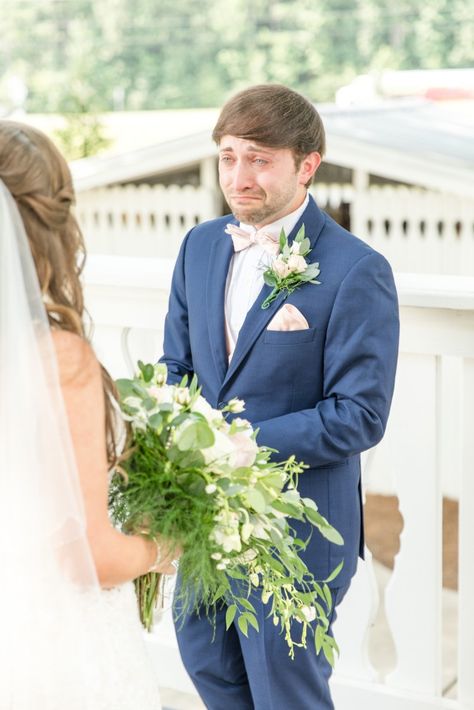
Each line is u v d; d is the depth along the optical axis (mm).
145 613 2541
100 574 2152
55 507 2057
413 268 10656
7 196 2082
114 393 2232
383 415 2857
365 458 3656
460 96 13000
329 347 2852
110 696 2246
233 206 2957
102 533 2125
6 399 2068
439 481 3420
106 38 38250
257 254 3031
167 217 12125
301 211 2984
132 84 38281
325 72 37094
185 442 2250
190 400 2404
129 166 11773
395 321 2879
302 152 2910
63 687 2188
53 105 36625
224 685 3160
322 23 37031
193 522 2305
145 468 2346
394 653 4754
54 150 2195
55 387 2059
